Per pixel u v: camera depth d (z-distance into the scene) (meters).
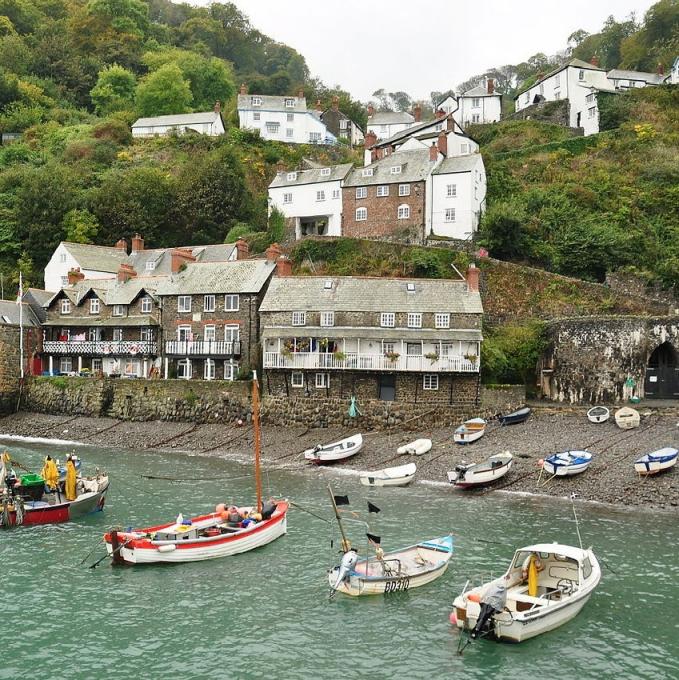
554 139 93.81
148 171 95.31
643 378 53.31
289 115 114.12
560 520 33.75
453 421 51.88
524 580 24.86
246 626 23.38
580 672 20.39
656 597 25.06
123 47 147.38
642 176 79.88
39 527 33.75
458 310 54.78
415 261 67.19
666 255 68.00
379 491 40.03
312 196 79.88
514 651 21.62
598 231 69.25
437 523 33.53
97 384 61.78
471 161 74.25
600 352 53.34
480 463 43.47
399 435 50.84
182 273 65.19
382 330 54.88
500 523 33.38
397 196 74.81
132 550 28.53
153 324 63.66
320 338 54.88
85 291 68.75
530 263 68.56
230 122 122.56
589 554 25.83
